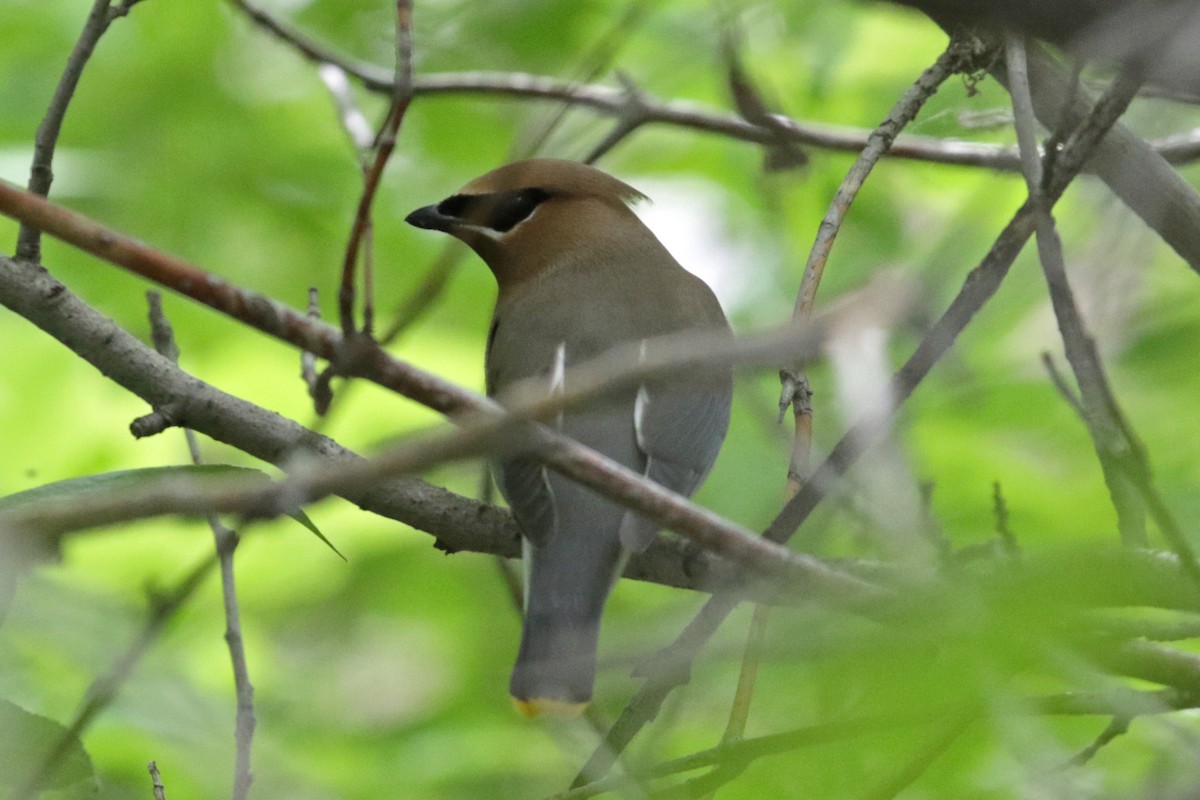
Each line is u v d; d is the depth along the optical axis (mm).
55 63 14250
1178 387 11539
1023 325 12578
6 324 13508
